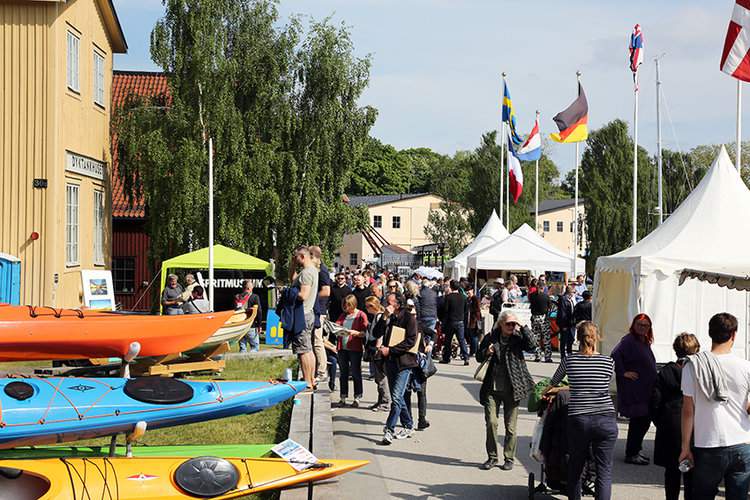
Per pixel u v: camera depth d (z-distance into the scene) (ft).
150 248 90.53
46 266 66.80
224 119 89.25
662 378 27.27
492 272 143.95
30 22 67.51
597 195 209.87
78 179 75.15
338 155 96.48
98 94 82.07
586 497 28.48
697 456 21.80
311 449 32.96
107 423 28.04
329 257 97.09
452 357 76.48
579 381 25.39
